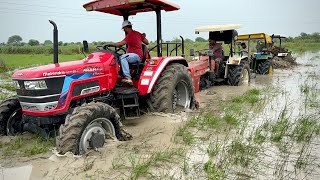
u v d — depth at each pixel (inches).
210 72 379.9
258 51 574.2
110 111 167.8
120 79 211.9
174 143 173.6
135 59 220.1
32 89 162.7
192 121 208.7
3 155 161.5
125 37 225.0
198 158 153.9
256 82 431.2
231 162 148.3
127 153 157.6
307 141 176.6
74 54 1123.3
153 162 146.7
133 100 219.8
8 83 448.8
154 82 216.5
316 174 137.1
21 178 134.2
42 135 177.6
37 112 165.5
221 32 413.7
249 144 169.0
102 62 193.3
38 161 151.2
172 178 132.0
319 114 235.9
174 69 231.5
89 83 183.2
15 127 194.9
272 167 143.9
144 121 211.6
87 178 132.7
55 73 166.1
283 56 643.5
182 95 250.8
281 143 174.6
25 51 1316.4
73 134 150.9
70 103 176.7
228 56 419.8
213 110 257.0
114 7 225.3
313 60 802.2
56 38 182.1
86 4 227.9
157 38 239.3
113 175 135.0
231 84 401.1
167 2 222.5
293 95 314.3
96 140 159.9
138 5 224.4
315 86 362.0
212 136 187.0
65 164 144.2
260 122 216.4
